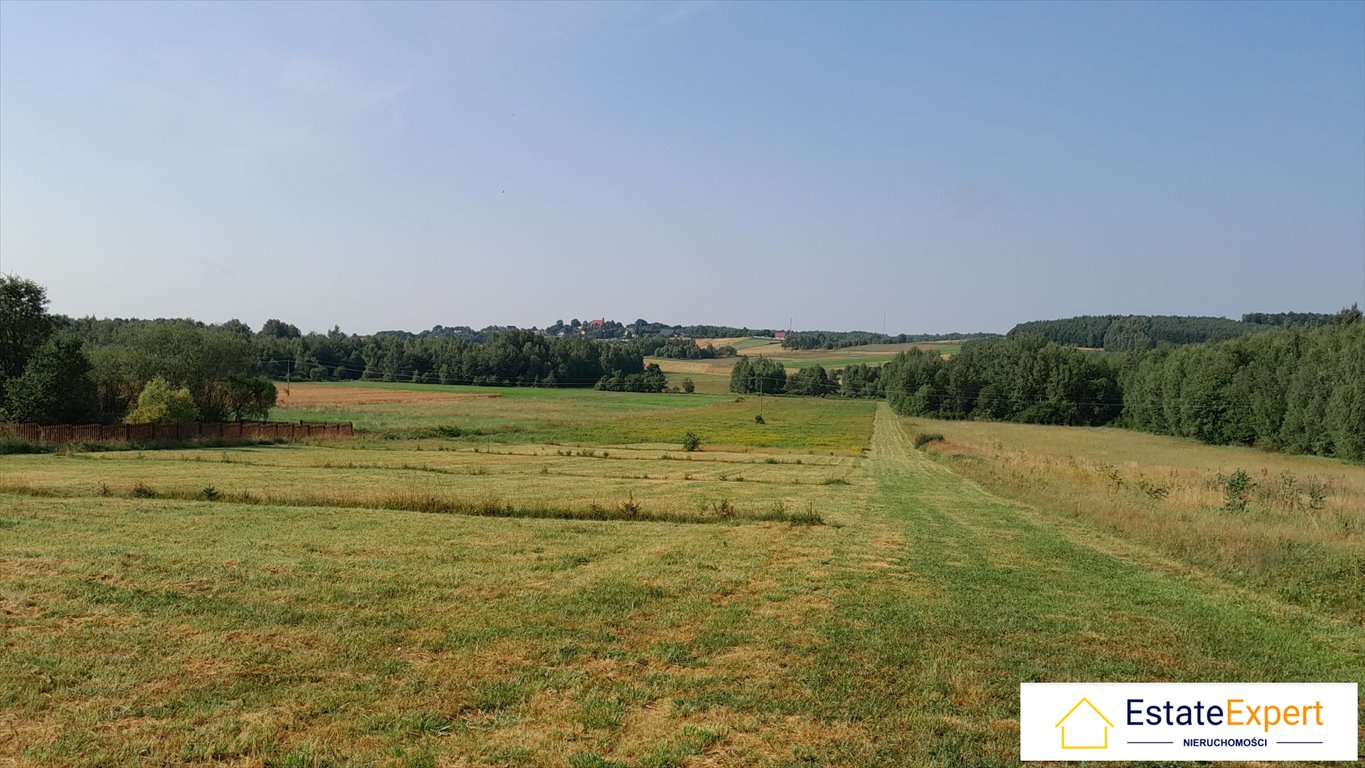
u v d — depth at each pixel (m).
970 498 33.41
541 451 58.78
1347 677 9.93
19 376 65.12
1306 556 17.22
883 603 13.19
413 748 7.42
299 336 198.88
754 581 14.81
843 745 7.63
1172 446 85.31
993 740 7.86
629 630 11.30
